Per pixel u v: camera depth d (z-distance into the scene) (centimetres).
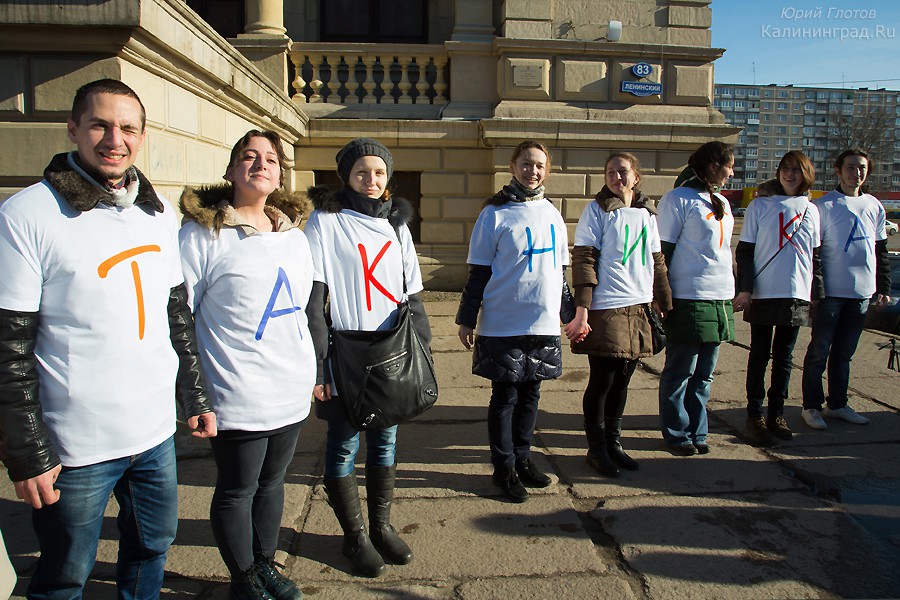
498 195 353
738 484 380
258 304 234
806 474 395
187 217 238
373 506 296
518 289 340
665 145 1015
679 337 399
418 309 301
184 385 220
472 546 309
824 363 476
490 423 357
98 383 187
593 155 1012
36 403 176
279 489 261
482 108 1027
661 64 1017
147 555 216
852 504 358
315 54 1025
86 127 185
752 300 441
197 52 509
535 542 313
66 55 414
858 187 476
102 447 189
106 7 393
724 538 320
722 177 398
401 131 1014
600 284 375
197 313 237
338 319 280
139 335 195
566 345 734
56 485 185
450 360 668
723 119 1027
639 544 313
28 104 418
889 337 866
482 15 1020
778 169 438
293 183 1029
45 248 178
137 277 195
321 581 279
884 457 422
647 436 454
